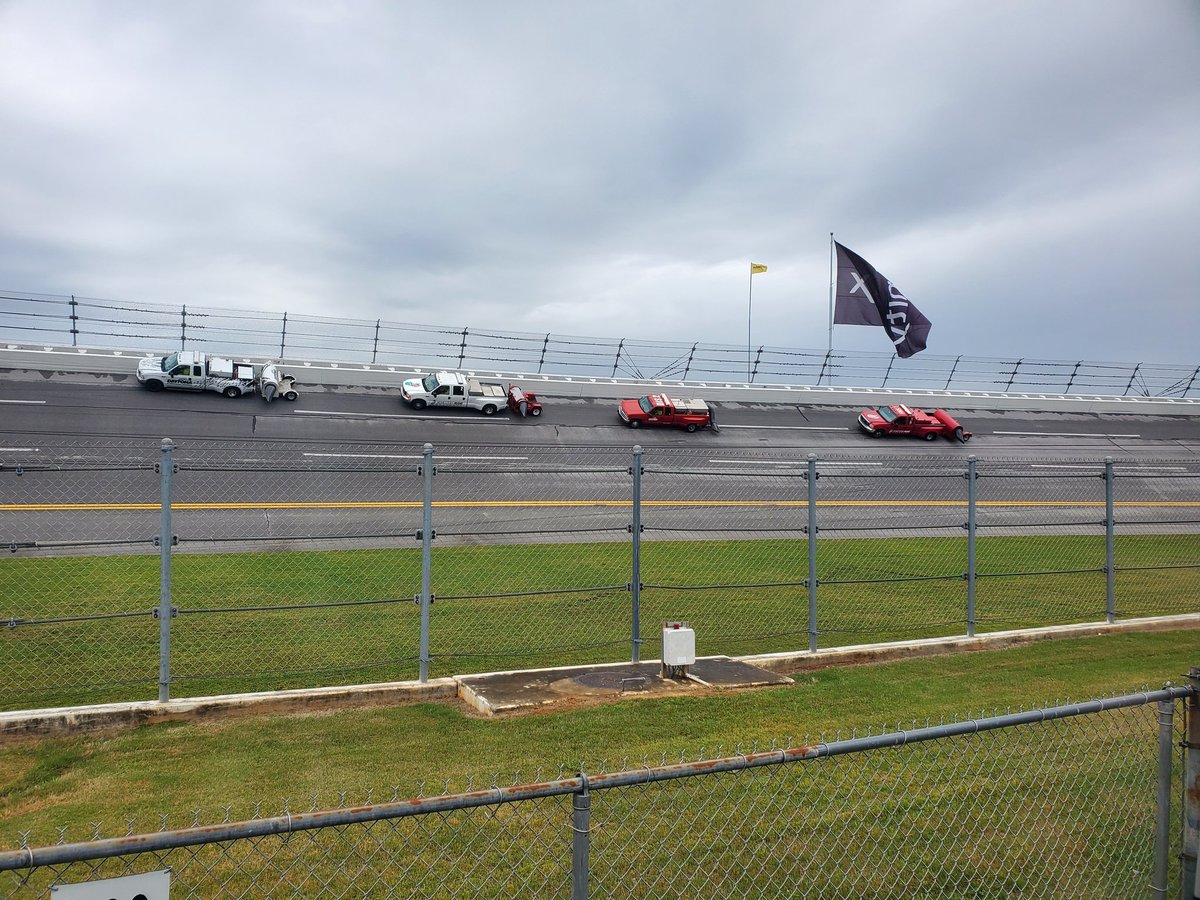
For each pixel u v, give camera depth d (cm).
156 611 854
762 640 1233
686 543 2058
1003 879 548
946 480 3180
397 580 1568
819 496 2833
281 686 973
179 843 296
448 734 805
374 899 504
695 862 552
